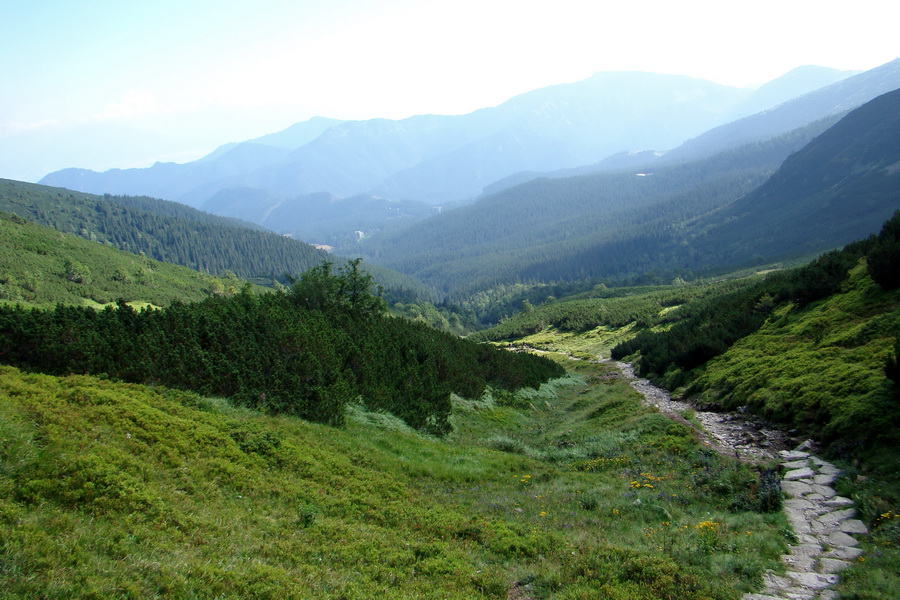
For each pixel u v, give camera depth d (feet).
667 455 74.90
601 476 70.95
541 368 210.18
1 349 61.46
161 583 27.96
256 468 53.11
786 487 54.24
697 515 50.34
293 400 79.71
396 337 135.03
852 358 81.51
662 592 33.35
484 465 77.77
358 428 82.74
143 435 48.88
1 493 32.09
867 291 108.06
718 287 395.55
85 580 26.27
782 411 81.30
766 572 36.24
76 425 44.65
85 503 34.71
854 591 31.71
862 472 53.26
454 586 36.01
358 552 40.19
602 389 176.24
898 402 59.82
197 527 37.24
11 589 23.93
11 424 39.96
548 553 43.09
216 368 75.77
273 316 103.40
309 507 46.62
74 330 68.44
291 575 33.47
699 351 146.41
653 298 458.50
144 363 68.74
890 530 39.78
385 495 57.41
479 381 143.23
